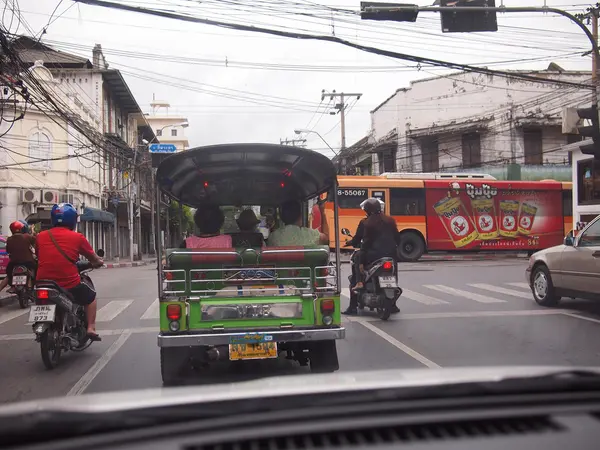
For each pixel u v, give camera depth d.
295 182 6.50
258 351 4.92
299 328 5.02
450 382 2.28
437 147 33.84
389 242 8.80
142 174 40.53
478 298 10.99
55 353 6.14
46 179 26.55
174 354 5.02
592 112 11.77
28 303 11.88
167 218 6.75
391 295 8.55
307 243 5.90
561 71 32.16
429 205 21.23
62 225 6.43
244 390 2.32
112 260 33.19
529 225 22.22
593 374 2.41
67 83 28.00
